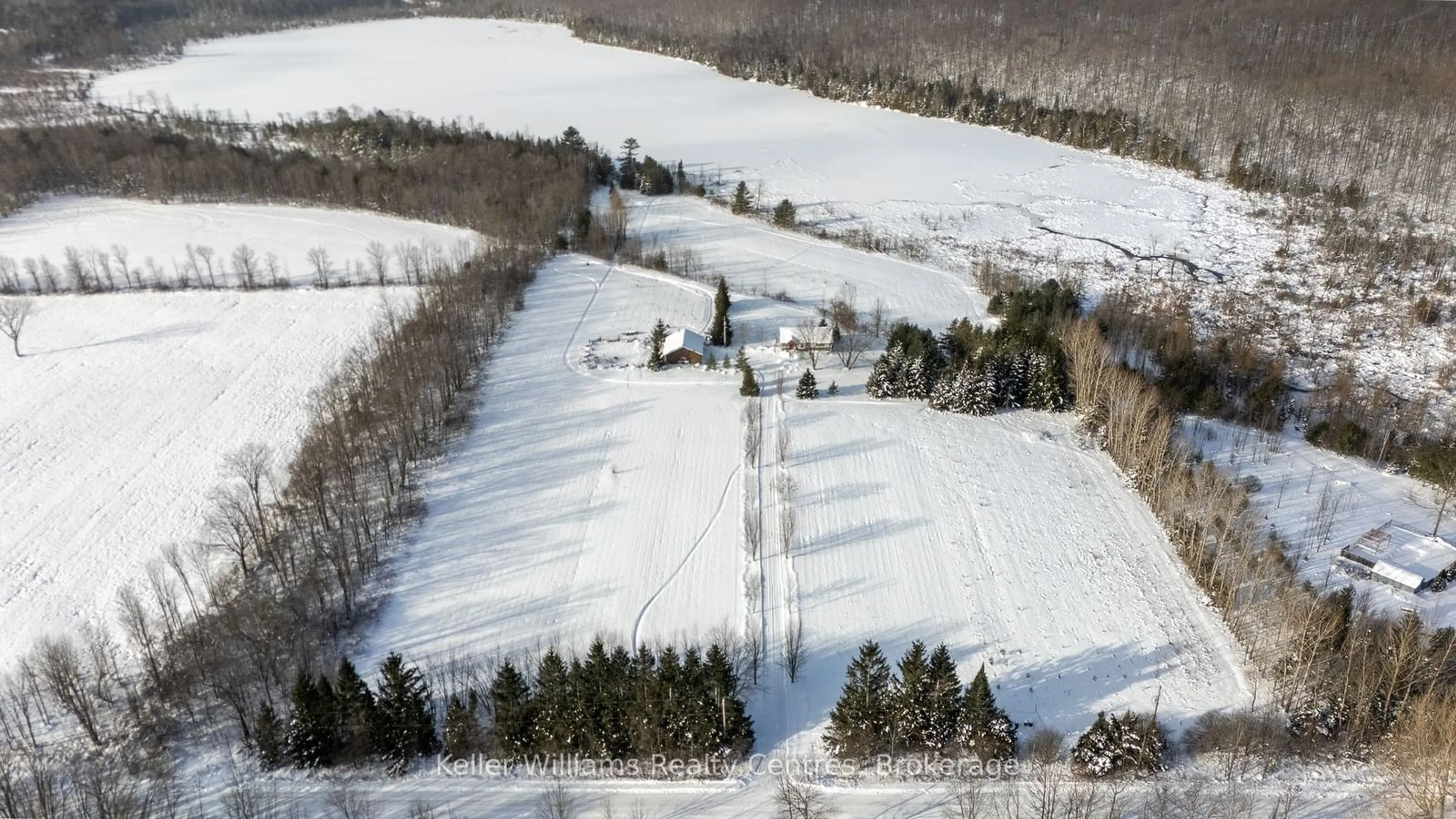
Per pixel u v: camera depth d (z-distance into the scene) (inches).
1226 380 4333.2
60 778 2357.3
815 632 2869.1
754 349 4618.6
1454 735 2142.0
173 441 3917.3
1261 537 3186.5
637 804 2320.4
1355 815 2263.8
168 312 5132.9
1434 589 2955.2
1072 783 2352.4
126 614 2908.5
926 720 2413.9
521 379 4355.3
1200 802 2277.3
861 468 3681.1
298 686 2352.4
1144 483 3496.6
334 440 3570.4
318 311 5118.1
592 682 2432.3
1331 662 2561.5
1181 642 2812.5
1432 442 3841.0
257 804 2289.6
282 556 3051.2
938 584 3056.1
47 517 3457.2
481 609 2945.4
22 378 4441.4
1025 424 4015.8
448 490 3531.0
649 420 4003.4
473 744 2427.4
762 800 2330.2
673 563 3157.0
